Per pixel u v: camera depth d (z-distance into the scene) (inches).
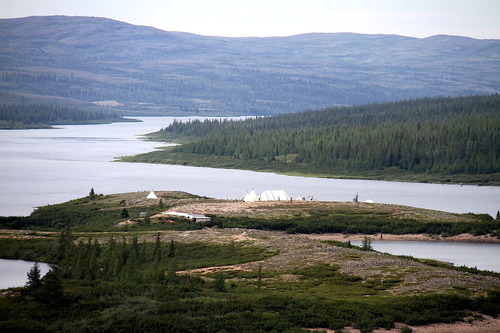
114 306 4084.6
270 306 4111.7
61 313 3946.9
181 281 4793.3
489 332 3882.9
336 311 4030.5
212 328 3732.8
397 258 5733.3
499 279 5039.4
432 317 4010.8
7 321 3730.3
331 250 5974.4
